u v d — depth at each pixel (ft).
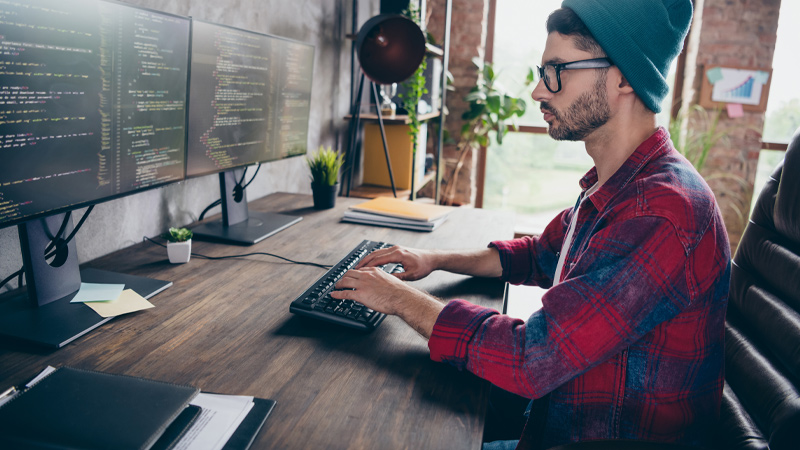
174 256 4.04
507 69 12.88
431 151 12.76
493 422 3.81
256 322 3.08
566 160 13.14
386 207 5.55
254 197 6.50
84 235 4.11
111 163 3.44
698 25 11.55
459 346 2.53
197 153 4.37
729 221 11.96
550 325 2.39
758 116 11.50
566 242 3.23
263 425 2.12
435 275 3.98
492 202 13.71
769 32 11.21
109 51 3.26
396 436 2.11
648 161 2.70
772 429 2.63
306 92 6.01
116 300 3.22
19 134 2.76
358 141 9.58
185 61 4.01
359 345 2.85
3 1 2.55
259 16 6.36
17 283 3.64
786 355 2.80
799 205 3.02
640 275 2.33
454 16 12.33
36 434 1.83
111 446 1.79
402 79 6.84
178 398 2.10
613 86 2.64
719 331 2.71
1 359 2.56
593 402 2.65
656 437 2.64
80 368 2.50
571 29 2.64
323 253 4.41
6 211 2.77
